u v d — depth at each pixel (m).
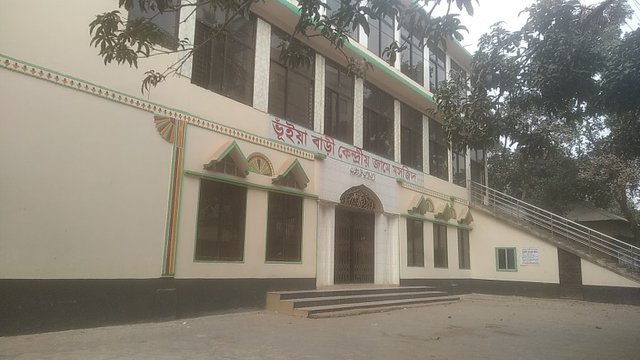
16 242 7.54
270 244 12.22
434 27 5.66
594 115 9.03
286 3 12.68
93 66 8.75
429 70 20.80
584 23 8.60
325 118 14.77
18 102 7.71
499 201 22.36
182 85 10.41
